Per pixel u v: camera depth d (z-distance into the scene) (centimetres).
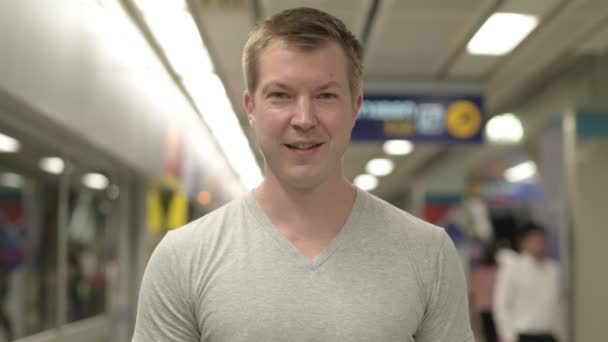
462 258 1588
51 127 423
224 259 131
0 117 365
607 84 732
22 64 339
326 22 128
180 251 134
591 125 750
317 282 128
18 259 404
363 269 130
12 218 394
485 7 558
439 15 579
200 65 671
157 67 678
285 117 127
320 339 125
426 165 1752
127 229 715
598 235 741
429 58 721
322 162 129
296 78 126
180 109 858
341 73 129
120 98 568
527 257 536
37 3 361
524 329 528
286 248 131
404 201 2511
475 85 804
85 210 552
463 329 137
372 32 630
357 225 135
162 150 753
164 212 854
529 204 1805
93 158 567
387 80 795
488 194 1817
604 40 666
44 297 448
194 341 134
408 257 133
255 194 140
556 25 609
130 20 532
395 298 129
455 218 1719
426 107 795
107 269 632
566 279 748
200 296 130
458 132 793
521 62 736
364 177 1938
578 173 748
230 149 1157
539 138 904
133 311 715
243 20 536
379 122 789
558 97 782
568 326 738
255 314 126
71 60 427
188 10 515
